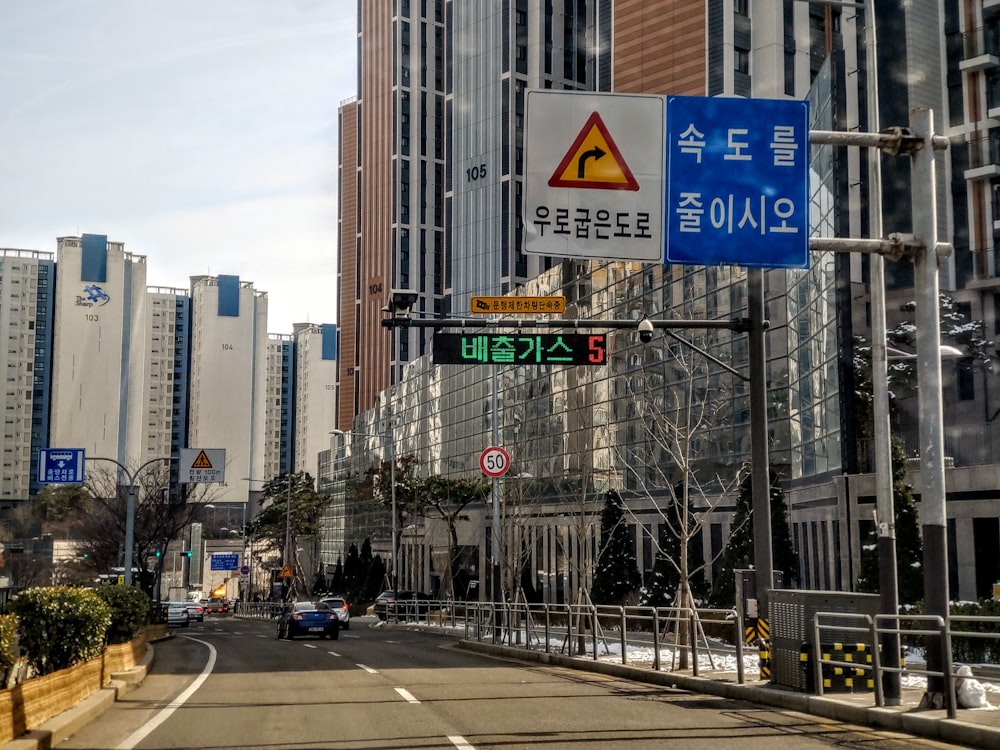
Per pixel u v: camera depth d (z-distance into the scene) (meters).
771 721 13.55
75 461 46.94
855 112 42.75
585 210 14.34
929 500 14.20
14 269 178.38
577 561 53.59
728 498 44.50
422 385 92.81
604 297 56.50
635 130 14.55
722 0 69.62
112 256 183.12
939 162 42.31
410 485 69.62
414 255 156.25
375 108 164.00
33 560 102.31
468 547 74.31
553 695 17.08
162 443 196.00
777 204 14.55
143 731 13.05
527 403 65.75
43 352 179.50
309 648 33.12
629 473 51.81
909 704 13.88
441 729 12.77
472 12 124.75
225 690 18.75
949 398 38.25
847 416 34.47
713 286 46.66
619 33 77.50
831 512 35.53
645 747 11.18
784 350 42.09
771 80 67.62
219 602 122.44
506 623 30.72
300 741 11.92
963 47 42.19
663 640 27.70
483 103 121.69
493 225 118.69
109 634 23.22
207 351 197.88
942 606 13.86
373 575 85.81
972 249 40.47
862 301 38.41
